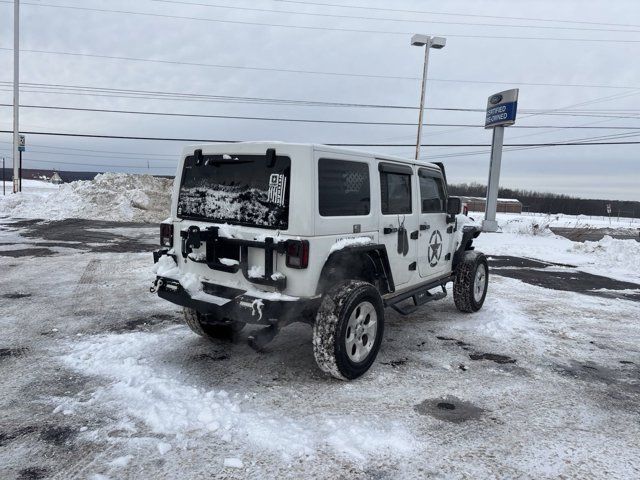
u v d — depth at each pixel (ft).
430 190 19.69
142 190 80.94
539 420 12.13
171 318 20.15
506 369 15.72
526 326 21.08
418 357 16.55
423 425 11.55
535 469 9.88
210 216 14.67
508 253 52.47
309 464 9.73
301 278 12.78
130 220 73.05
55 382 13.33
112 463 9.55
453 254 21.99
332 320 13.32
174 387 12.96
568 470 9.91
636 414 12.74
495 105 84.69
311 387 13.55
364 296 13.99
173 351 16.06
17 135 87.76
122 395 12.51
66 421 11.17
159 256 15.72
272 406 12.23
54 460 9.62
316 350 13.52
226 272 14.02
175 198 15.83
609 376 15.55
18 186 88.69
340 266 14.47
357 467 9.69
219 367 14.78
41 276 28.68
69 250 40.06
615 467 10.07
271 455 9.99
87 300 22.98
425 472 9.61
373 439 10.75
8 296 23.54
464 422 11.82
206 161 14.84
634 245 48.42
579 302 27.09
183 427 10.98
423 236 18.86
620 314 24.40
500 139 84.79
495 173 84.74
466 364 16.05
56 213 72.84
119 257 36.73
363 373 14.49
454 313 22.75
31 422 11.10
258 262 13.30
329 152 13.53
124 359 15.15
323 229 13.20
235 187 14.07
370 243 15.02
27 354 15.48
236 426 11.09
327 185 13.46
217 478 9.19
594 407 13.06
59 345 16.42
